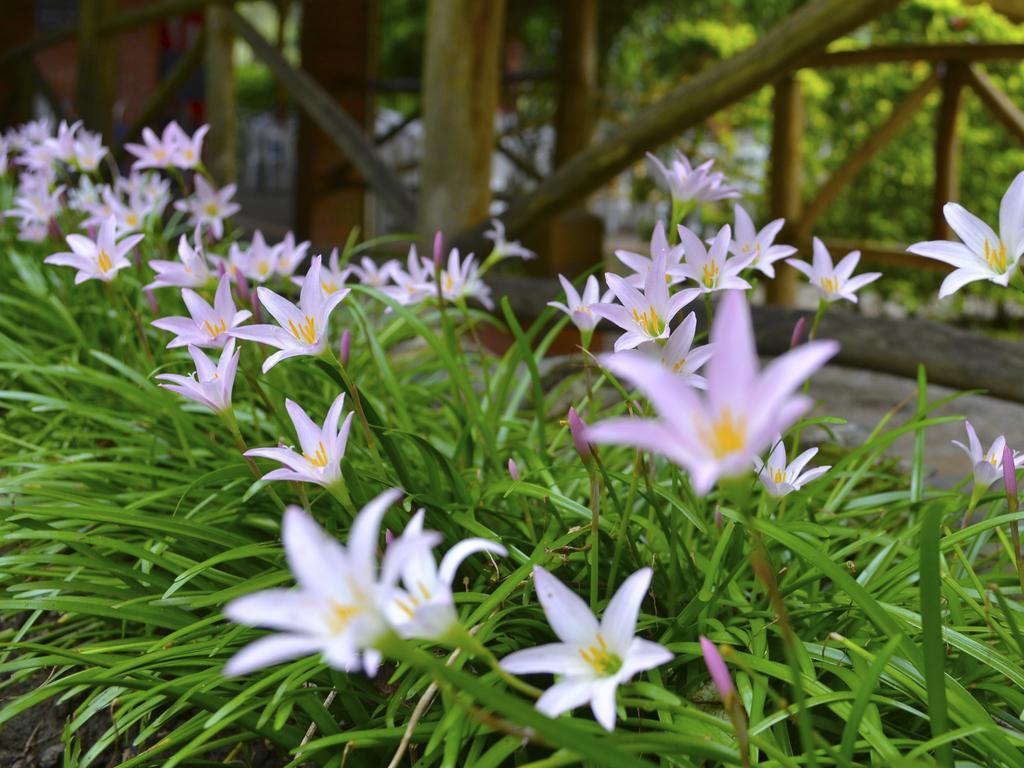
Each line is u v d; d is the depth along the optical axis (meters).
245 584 0.59
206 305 0.60
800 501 0.68
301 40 3.20
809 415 1.33
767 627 0.57
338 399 0.49
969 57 2.11
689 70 4.10
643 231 4.31
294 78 2.14
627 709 0.54
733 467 0.24
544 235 2.17
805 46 1.30
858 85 3.54
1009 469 0.50
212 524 0.70
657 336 0.50
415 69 5.29
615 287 0.51
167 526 0.63
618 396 1.12
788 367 0.25
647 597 0.62
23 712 0.66
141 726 0.63
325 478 0.49
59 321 1.07
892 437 0.72
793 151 2.37
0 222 1.35
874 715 0.47
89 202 1.16
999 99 2.13
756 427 0.24
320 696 0.58
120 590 0.65
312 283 0.54
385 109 5.61
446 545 0.64
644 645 0.36
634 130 1.48
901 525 0.79
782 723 0.50
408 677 0.54
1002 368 1.27
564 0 2.74
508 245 1.06
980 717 0.47
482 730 0.50
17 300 1.07
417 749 0.56
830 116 3.62
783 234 2.39
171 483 0.79
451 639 0.34
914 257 2.24
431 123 1.78
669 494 0.59
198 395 0.55
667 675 0.57
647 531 0.64
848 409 1.38
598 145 1.53
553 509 0.64
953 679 0.50
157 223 1.31
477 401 0.83
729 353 0.25
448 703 0.48
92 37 3.04
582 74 2.76
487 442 0.79
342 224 3.23
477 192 1.80
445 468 0.64
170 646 0.60
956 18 3.27
